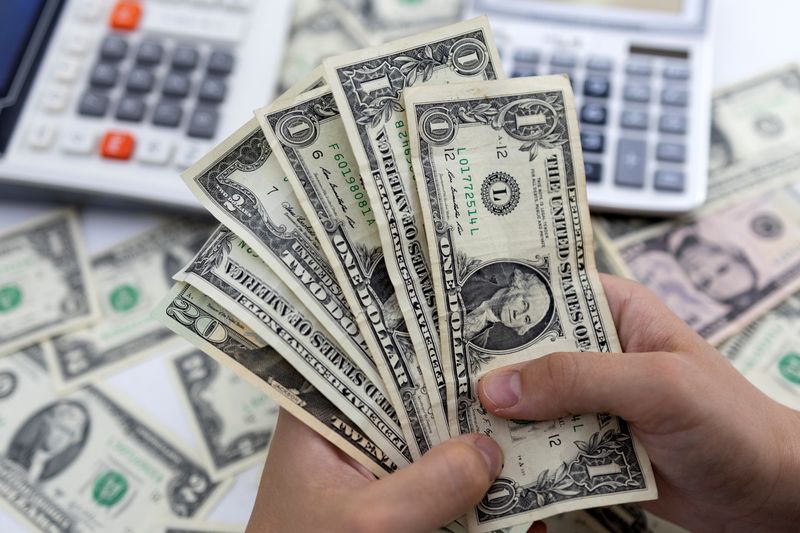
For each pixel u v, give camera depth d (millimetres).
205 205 437
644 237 571
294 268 437
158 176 559
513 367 415
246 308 434
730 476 409
